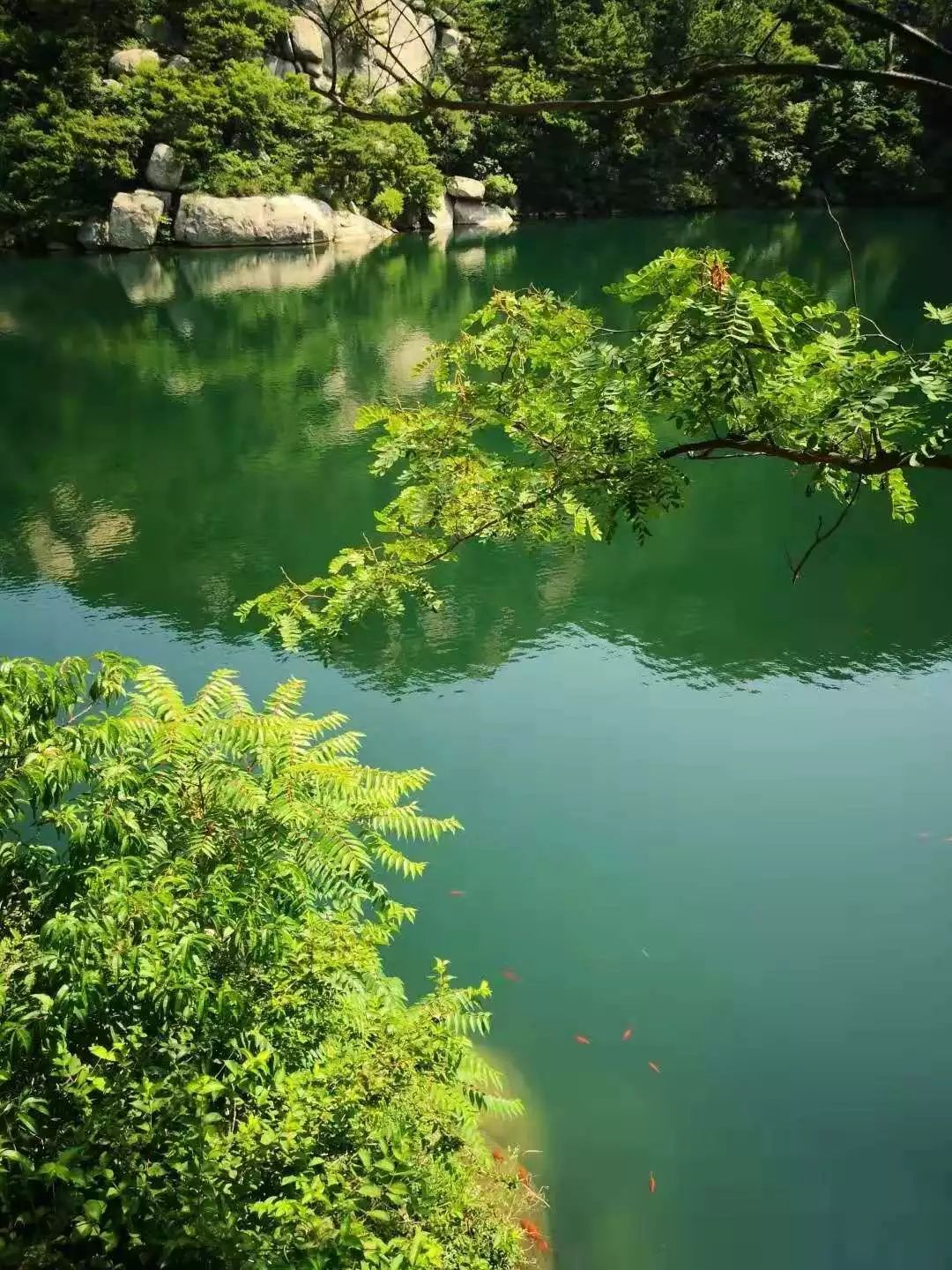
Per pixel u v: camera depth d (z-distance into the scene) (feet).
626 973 22.95
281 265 118.83
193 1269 10.73
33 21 117.08
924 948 23.44
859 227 137.59
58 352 83.71
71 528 50.98
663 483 15.35
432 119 142.51
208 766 14.71
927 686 34.14
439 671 35.96
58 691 13.66
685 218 153.38
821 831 27.22
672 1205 17.83
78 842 13.39
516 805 28.45
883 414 12.41
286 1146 11.33
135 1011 12.92
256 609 41.42
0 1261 9.95
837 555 45.03
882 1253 16.96
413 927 24.30
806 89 156.66
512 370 17.67
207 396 71.61
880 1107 19.74
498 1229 15.26
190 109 124.36
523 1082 20.34
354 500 53.88
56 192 123.34
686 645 37.37
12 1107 11.12
